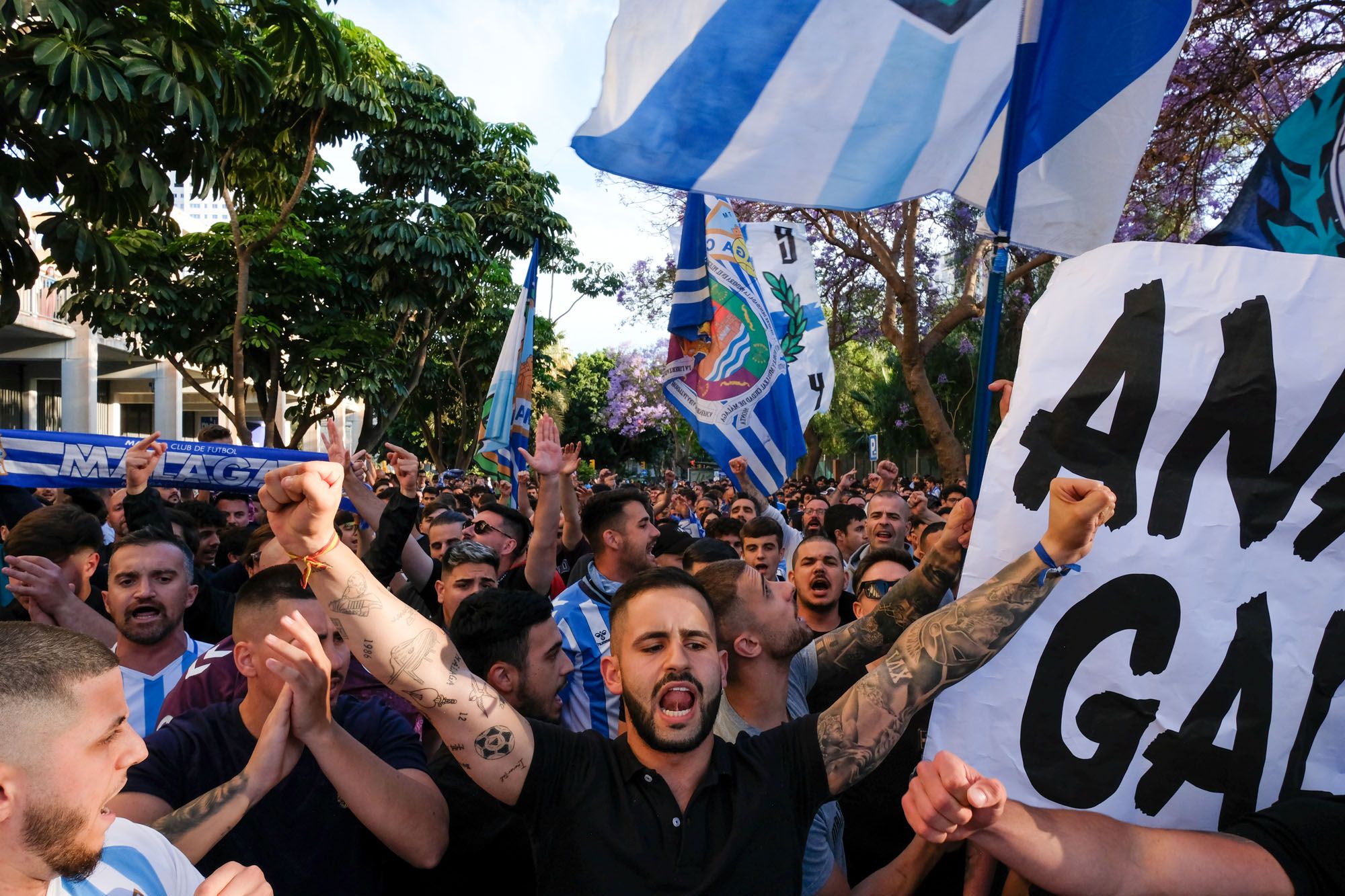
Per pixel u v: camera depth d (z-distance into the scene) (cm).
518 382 803
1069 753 200
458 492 1021
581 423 4997
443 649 188
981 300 1381
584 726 354
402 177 1712
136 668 336
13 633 143
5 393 2667
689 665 191
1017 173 281
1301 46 811
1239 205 300
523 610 279
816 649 298
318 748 200
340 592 181
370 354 1569
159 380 2867
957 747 202
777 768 194
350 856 228
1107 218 297
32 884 140
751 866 180
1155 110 289
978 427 276
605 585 392
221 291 1455
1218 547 203
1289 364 203
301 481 171
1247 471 204
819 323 707
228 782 198
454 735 185
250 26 1063
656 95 289
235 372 1374
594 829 182
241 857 220
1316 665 202
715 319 606
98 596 462
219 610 465
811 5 289
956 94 299
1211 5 835
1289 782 200
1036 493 206
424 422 2822
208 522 598
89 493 638
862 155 297
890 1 288
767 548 504
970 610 195
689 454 4378
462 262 1688
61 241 652
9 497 587
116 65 607
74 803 139
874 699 196
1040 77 302
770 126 294
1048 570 191
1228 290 206
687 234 613
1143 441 205
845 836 280
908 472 4266
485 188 1812
